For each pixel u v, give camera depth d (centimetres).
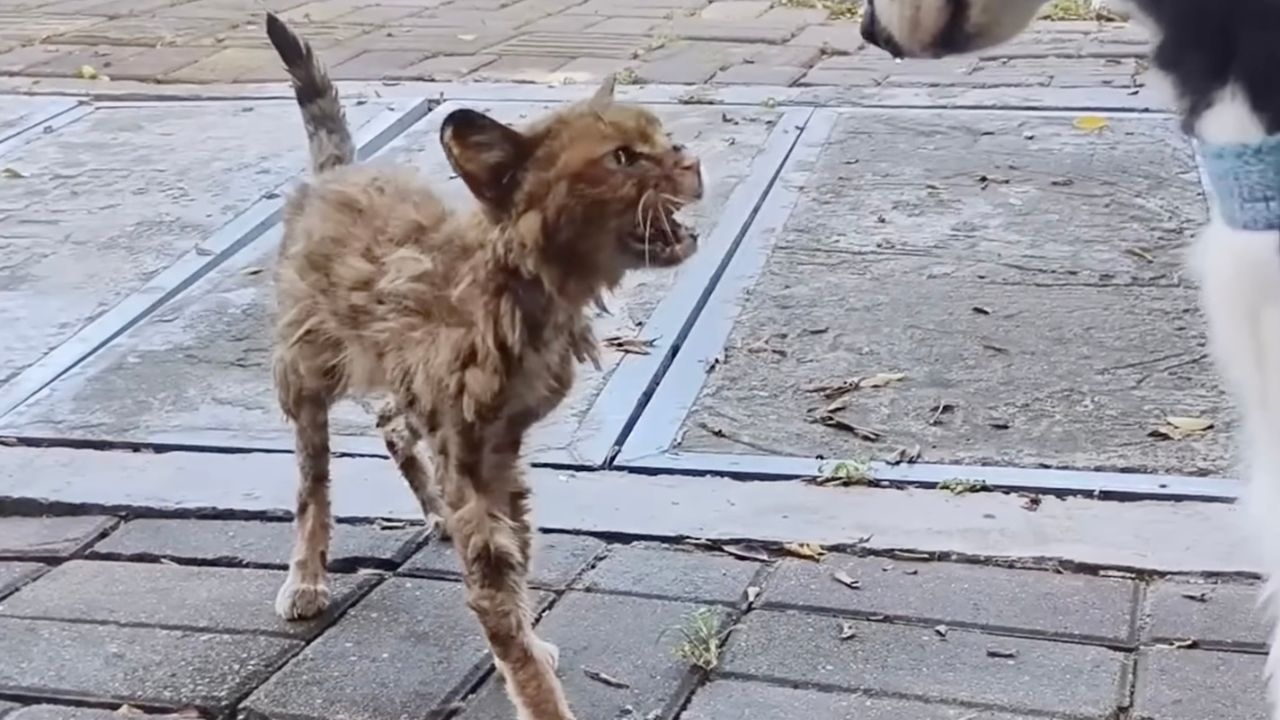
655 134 96
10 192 199
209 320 162
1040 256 170
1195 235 169
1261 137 79
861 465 129
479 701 106
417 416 102
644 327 155
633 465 132
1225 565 116
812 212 184
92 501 129
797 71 248
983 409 139
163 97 242
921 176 195
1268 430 84
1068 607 112
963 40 98
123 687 108
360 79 251
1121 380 143
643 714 103
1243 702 102
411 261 100
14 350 156
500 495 102
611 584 117
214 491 131
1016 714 102
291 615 114
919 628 111
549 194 95
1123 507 123
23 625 114
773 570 118
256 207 191
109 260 178
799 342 152
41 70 261
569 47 274
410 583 119
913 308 159
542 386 100
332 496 130
